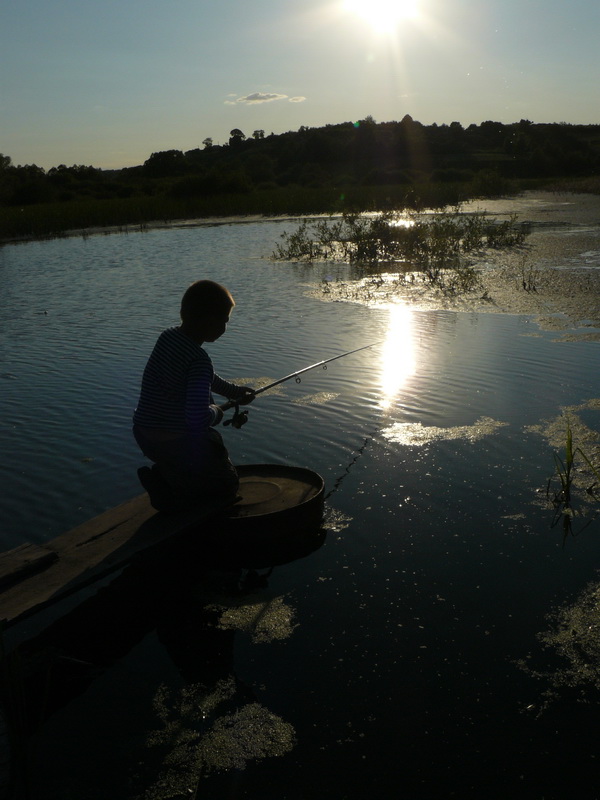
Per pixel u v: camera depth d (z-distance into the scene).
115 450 5.02
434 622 3.12
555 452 4.81
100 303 10.83
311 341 8.02
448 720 2.57
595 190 38.66
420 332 8.37
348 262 15.75
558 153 58.97
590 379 6.27
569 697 2.66
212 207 32.16
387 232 17.03
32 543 3.78
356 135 77.31
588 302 9.70
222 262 15.85
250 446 5.04
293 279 13.11
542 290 10.76
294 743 2.51
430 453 4.86
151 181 53.22
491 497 4.23
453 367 6.81
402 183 50.00
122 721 2.65
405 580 3.44
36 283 13.16
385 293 11.31
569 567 3.51
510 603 3.23
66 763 2.47
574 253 15.05
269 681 2.82
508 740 2.47
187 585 3.55
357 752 2.45
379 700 2.68
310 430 5.31
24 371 7.06
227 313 3.71
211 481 3.82
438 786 2.30
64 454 4.96
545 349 7.35
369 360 7.15
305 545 3.81
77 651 3.06
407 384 6.33
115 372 6.91
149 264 15.65
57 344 8.17
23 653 3.06
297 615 3.22
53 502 4.27
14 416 5.74
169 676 2.88
